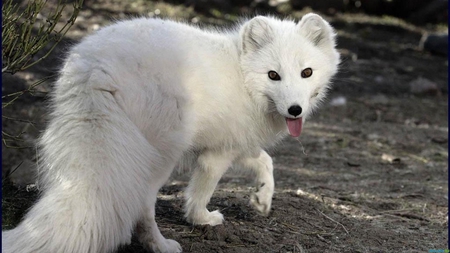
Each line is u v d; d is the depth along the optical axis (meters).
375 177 12.03
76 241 6.01
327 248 7.91
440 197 10.80
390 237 8.51
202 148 7.78
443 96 19.75
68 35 18.33
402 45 25.14
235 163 8.45
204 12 24.34
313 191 10.45
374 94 19.03
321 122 15.97
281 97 7.48
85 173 6.16
